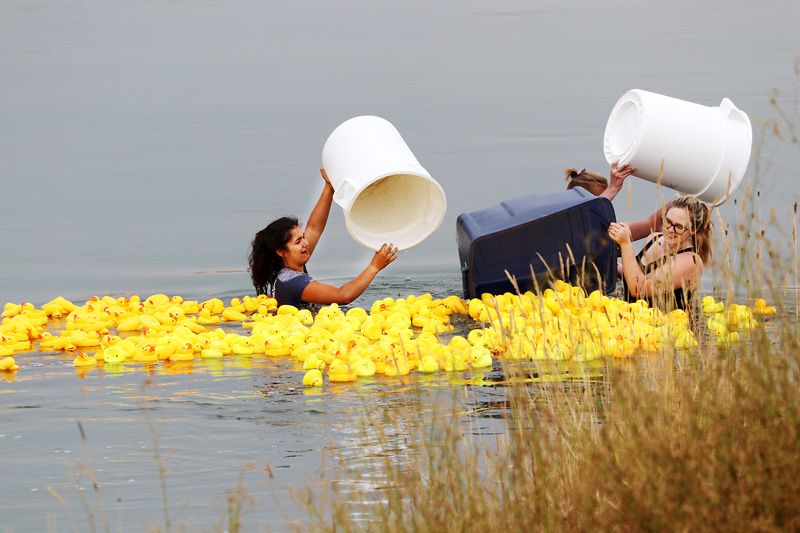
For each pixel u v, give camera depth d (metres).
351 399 19.05
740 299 26.11
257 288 30.77
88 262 35.38
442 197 28.19
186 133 58.94
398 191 29.83
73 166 51.41
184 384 20.53
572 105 62.31
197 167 50.53
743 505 10.94
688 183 28.45
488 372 20.92
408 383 20.20
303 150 53.59
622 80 70.19
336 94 70.62
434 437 15.25
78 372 21.73
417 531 11.91
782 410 12.11
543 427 14.38
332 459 15.62
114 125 61.94
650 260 28.64
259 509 13.91
